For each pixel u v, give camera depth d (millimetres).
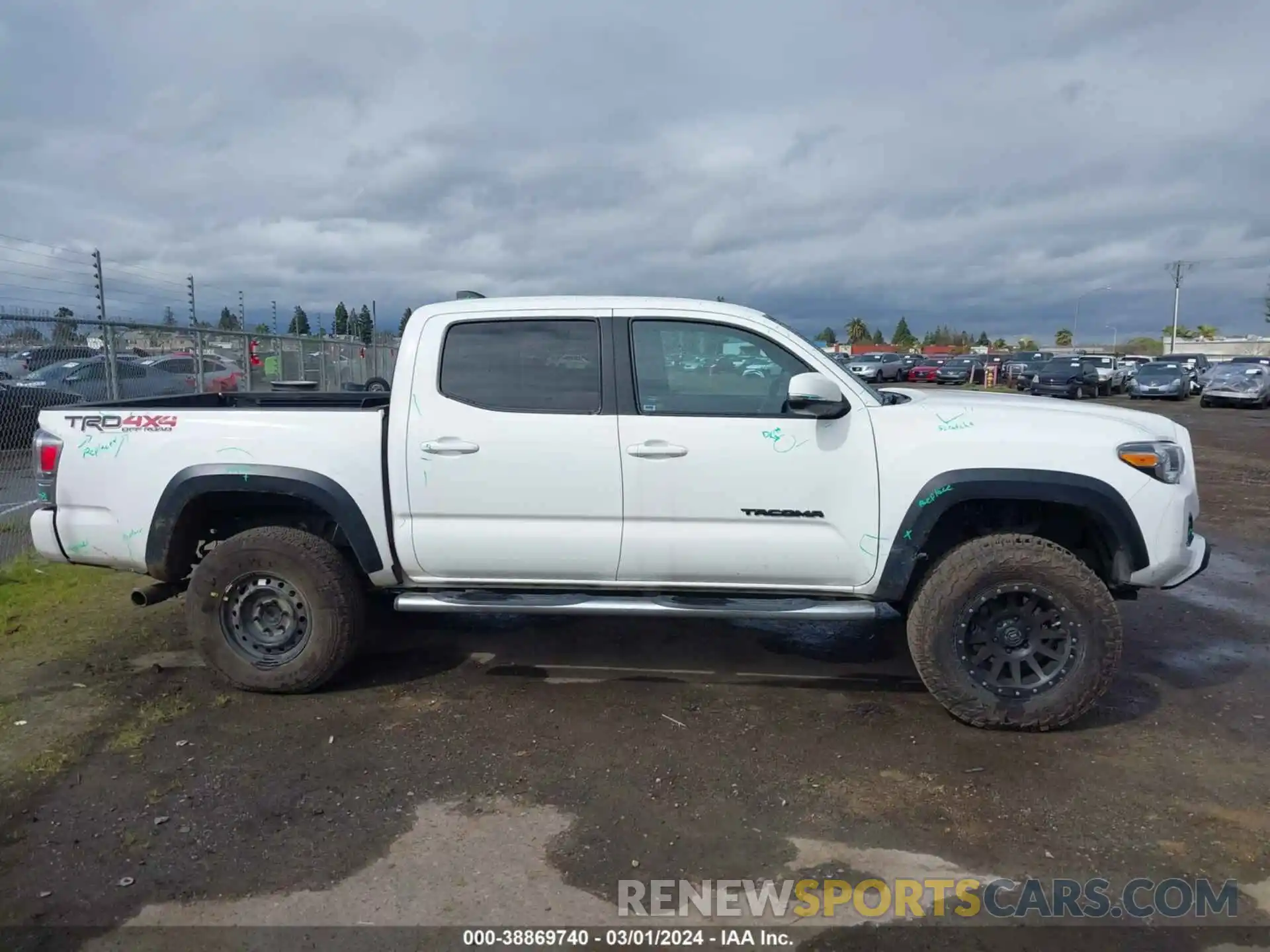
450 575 4375
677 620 5699
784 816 3328
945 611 3947
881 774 3654
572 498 4145
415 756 3803
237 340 13641
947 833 3217
